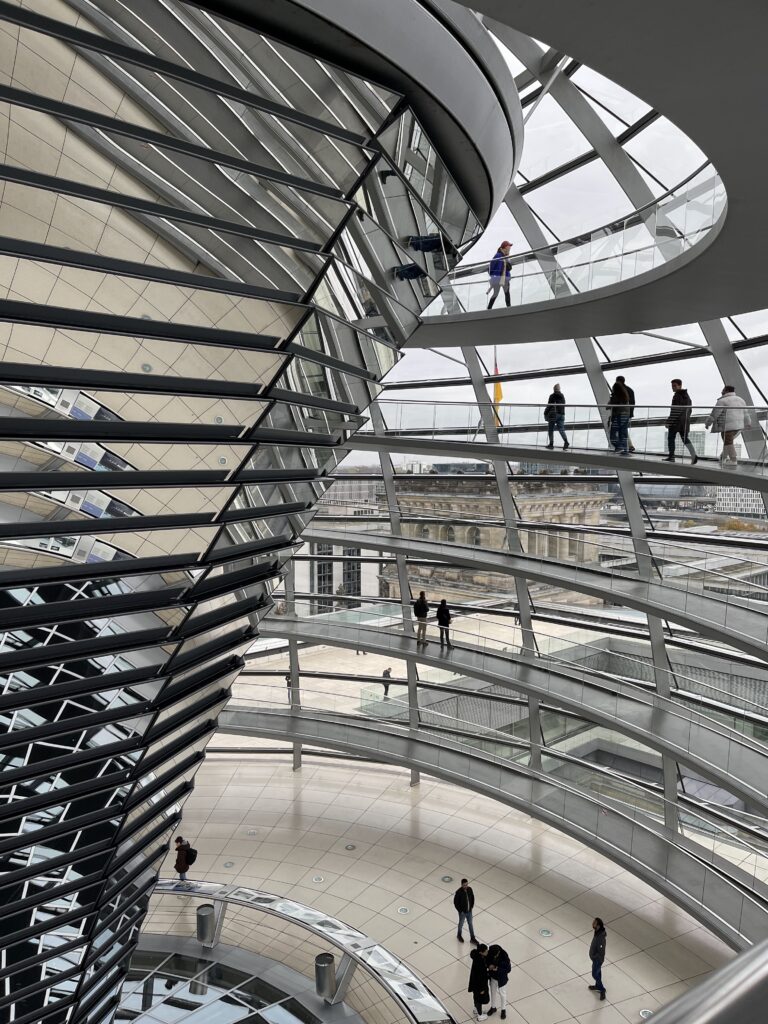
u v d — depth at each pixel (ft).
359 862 67.26
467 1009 49.26
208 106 17.02
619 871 65.41
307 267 21.24
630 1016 48.32
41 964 33.12
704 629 51.75
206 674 36.14
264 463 27.43
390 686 85.97
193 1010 50.03
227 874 65.51
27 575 23.68
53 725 27.94
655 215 41.81
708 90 21.85
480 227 27.91
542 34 18.86
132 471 23.43
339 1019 49.14
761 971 2.88
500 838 71.15
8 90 15.37
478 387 73.41
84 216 17.57
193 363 21.68
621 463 53.67
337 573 86.33
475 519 76.18
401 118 19.25
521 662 72.23
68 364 20.02
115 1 14.97
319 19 15.85
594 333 55.62
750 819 59.88
